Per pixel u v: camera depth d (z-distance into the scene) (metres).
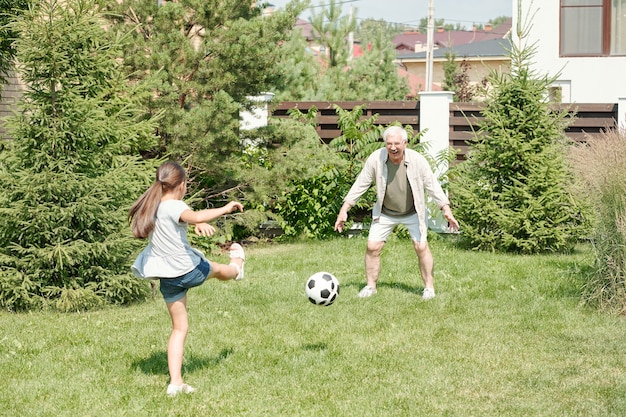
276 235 14.15
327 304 6.95
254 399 5.30
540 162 11.95
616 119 13.32
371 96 22.84
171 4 11.47
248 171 12.62
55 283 8.34
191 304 8.38
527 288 9.04
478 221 12.26
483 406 5.13
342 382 5.64
